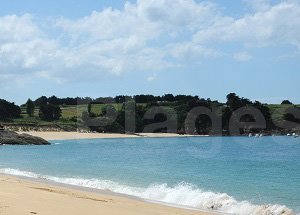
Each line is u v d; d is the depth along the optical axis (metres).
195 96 155.25
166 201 19.70
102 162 46.12
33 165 41.59
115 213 14.39
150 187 24.73
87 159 50.91
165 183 27.16
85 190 22.69
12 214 12.59
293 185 26.80
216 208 18.19
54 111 156.75
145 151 71.06
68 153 63.69
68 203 15.84
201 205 18.75
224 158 54.97
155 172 34.88
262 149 81.88
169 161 48.50
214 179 30.00
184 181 28.52
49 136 120.56
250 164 44.59
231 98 149.50
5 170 34.66
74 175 32.09
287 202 20.33
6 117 148.50
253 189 24.97
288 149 82.06
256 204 19.22
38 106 173.75
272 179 30.36
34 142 89.94
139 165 42.25
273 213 17.22
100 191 22.55
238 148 84.88
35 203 15.09
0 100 151.25
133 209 15.87
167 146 90.50
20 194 17.56
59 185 24.72
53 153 63.03
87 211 14.30
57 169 37.25
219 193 22.31
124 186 25.22
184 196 20.75
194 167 40.38
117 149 76.75
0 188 19.62
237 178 30.86
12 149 73.75
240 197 21.84
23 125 138.00
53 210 13.88
